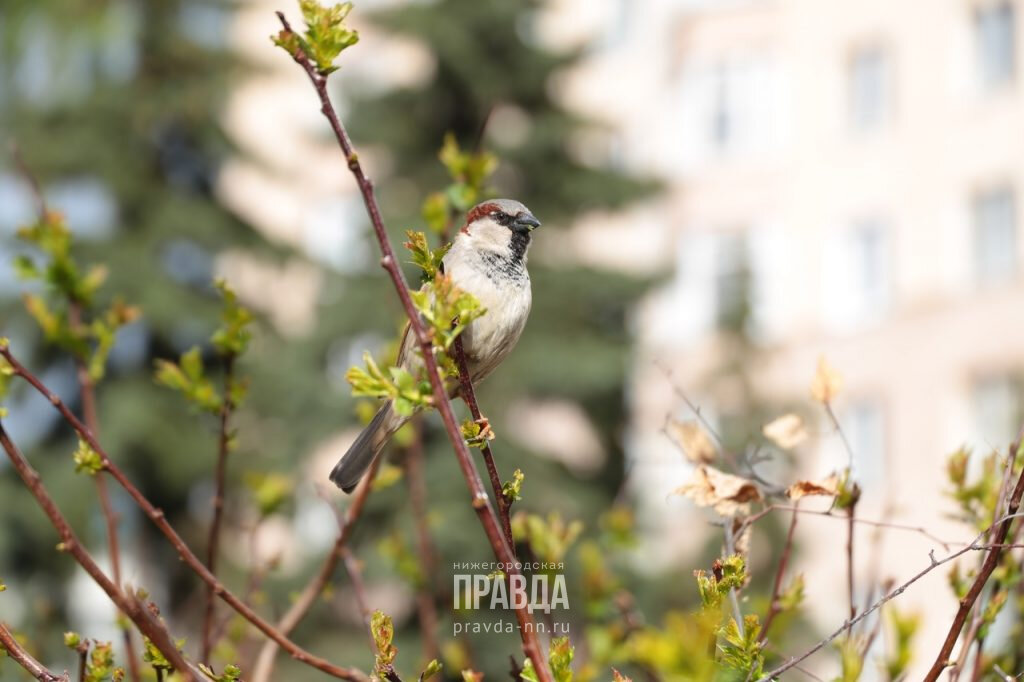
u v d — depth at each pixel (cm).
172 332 1655
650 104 2695
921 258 2316
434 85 1738
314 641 1366
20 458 310
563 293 1695
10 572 1515
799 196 2497
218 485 413
